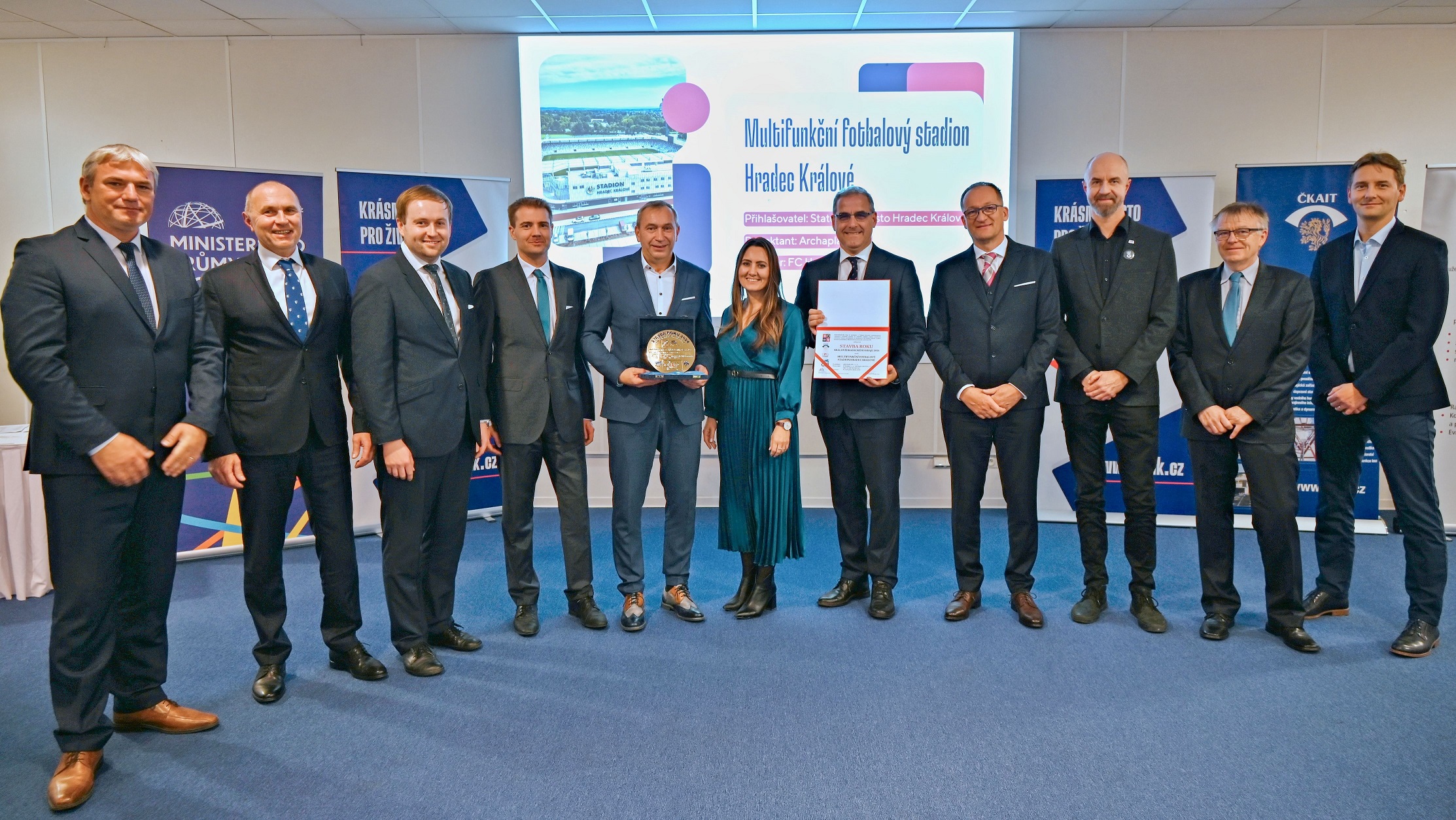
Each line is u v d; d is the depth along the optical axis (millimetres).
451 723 2395
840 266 3283
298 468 2561
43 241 2043
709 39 5027
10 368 1990
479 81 5090
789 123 5051
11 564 3570
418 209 2648
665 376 2998
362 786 2066
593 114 5090
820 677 2684
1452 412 4453
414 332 2648
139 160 2111
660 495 5316
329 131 5086
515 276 3035
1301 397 4680
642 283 3141
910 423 5227
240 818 1938
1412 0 4512
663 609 3373
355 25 4848
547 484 5312
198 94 5027
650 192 5109
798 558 3295
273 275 2514
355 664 2709
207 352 2334
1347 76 4930
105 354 2080
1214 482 3018
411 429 2650
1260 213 2932
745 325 3168
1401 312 2904
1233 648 2910
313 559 4227
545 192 5145
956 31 4992
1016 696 2541
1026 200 5102
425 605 2916
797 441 3258
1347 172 4562
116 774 2139
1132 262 3062
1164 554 4148
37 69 4980
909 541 4449
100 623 2102
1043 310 3088
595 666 2797
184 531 4293
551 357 3059
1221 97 4992
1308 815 1915
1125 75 5000
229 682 2703
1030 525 3197
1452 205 4305
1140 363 3020
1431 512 2869
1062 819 1900
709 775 2098
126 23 4742
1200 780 2062
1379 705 2465
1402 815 1908
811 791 2021
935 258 5102
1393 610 3307
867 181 5070
